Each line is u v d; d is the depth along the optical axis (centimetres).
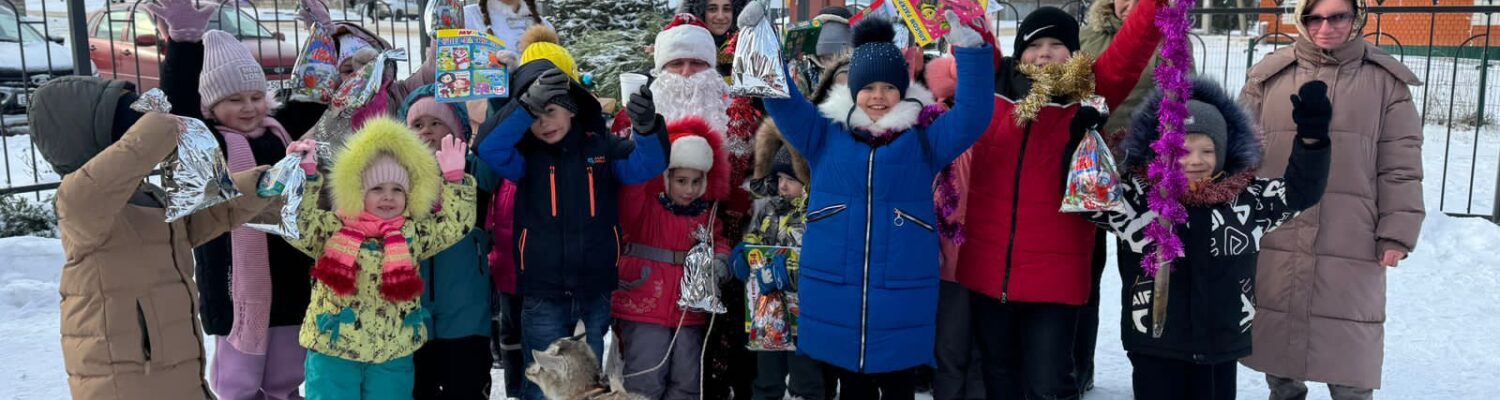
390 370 370
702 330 421
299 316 397
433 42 462
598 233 382
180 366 326
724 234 418
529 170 383
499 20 526
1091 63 378
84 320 313
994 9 395
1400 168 400
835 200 369
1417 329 568
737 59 359
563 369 353
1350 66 405
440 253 386
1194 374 371
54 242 673
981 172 389
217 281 384
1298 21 405
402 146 361
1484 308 606
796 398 410
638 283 405
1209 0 1869
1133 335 366
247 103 388
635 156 379
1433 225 771
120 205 303
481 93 380
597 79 769
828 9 514
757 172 409
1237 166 359
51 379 478
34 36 1257
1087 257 379
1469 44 1584
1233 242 354
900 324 366
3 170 964
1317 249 407
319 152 369
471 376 396
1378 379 410
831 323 369
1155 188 349
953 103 412
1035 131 375
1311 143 347
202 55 407
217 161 311
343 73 459
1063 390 387
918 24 357
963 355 418
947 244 409
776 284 394
